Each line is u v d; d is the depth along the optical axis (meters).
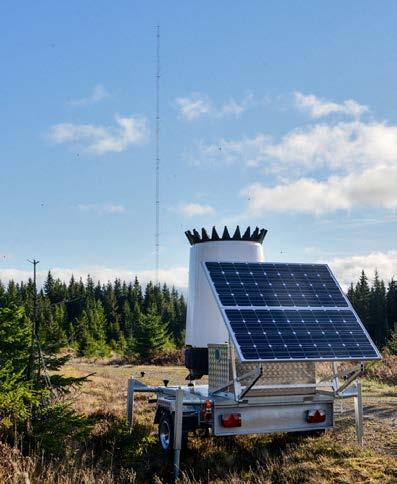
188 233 12.73
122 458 10.52
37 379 10.02
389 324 92.25
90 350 55.38
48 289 113.62
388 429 10.80
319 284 11.03
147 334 47.59
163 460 10.34
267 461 9.54
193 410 10.18
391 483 7.74
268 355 9.12
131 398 12.12
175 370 28.75
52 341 10.83
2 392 9.02
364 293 96.38
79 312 103.56
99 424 12.06
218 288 10.13
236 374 9.94
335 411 12.87
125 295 123.69
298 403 10.05
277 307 10.13
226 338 11.55
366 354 9.81
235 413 9.66
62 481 8.12
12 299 10.47
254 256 12.21
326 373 20.09
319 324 10.09
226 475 9.11
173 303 107.50
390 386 19.47
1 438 9.03
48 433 9.48
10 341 9.96
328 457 9.25
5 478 7.64
